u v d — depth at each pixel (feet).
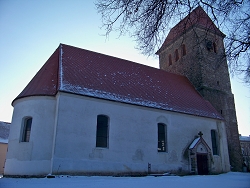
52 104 55.83
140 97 67.67
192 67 96.53
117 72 74.28
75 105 55.11
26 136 55.52
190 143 72.08
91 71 67.26
